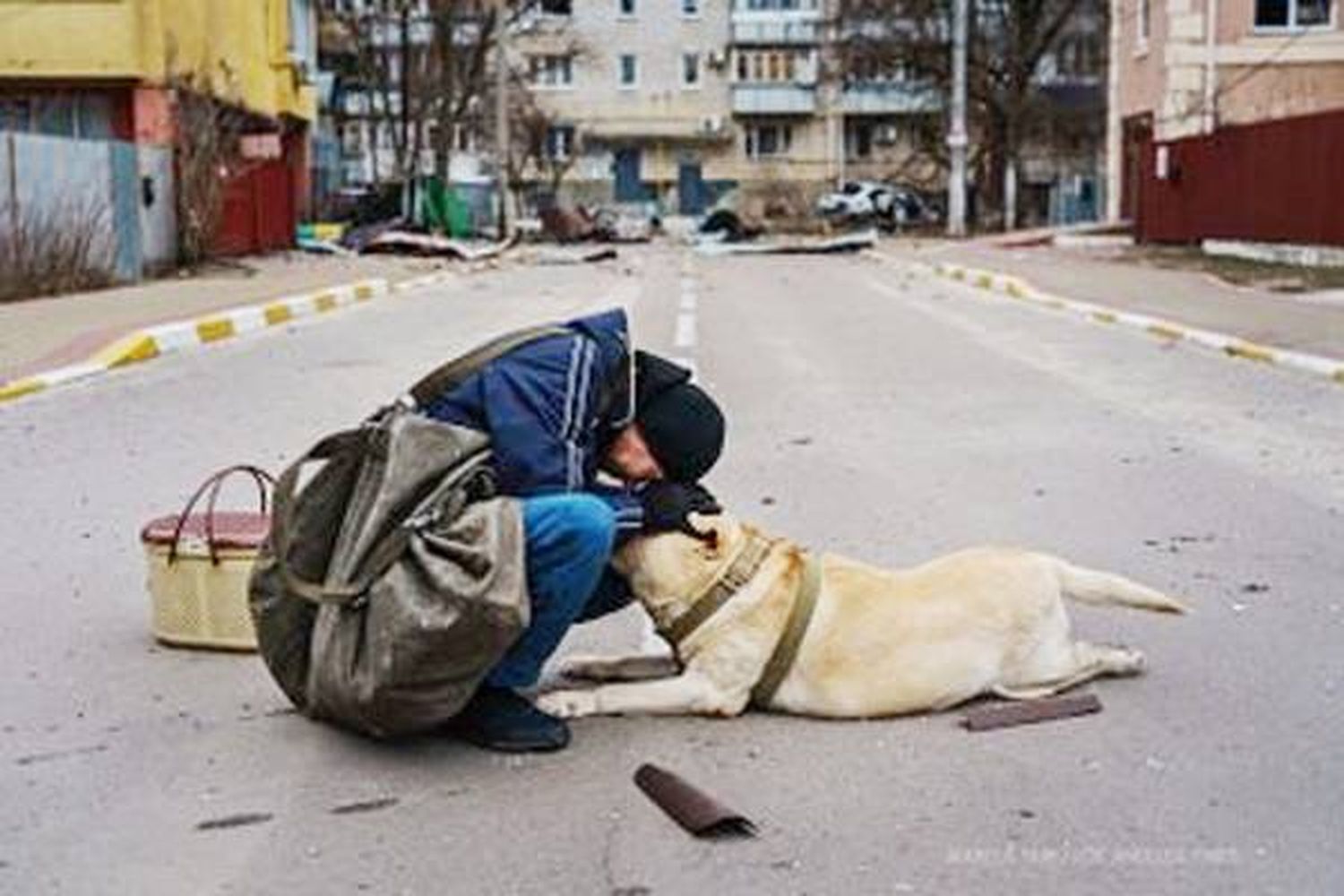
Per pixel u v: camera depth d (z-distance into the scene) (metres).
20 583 7.37
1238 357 16.14
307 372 15.20
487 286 29.30
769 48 82.31
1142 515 8.57
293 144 44.41
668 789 4.68
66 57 29.25
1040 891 4.10
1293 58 38.03
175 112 29.72
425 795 4.78
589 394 5.01
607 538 4.94
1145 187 38.03
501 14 53.31
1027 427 11.64
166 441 11.24
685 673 5.34
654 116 83.44
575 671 5.70
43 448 11.00
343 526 5.00
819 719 5.29
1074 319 20.94
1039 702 5.36
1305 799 4.66
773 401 13.13
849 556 7.64
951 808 4.61
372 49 58.94
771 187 82.88
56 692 5.80
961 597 5.35
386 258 37.91
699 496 5.42
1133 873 4.19
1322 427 11.65
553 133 79.50
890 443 10.96
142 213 27.17
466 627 4.66
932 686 5.27
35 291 22.95
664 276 32.94
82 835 4.57
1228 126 33.38
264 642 5.28
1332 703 5.47
